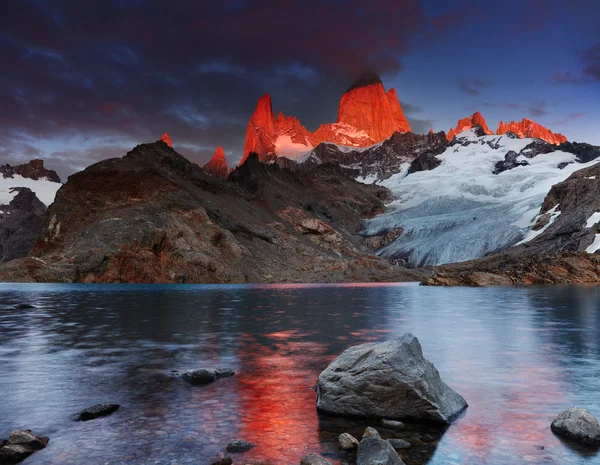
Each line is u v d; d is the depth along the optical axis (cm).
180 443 688
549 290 5519
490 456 641
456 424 776
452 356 1348
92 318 2512
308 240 15675
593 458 629
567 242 11869
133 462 619
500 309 3030
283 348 1514
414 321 2336
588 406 850
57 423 774
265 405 885
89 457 635
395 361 848
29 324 2238
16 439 673
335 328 2053
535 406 861
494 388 987
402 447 678
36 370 1180
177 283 10200
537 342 1617
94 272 9881
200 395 948
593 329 1978
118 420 790
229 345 1577
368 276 12350
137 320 2414
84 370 1180
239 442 679
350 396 835
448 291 5822
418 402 794
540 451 656
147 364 1258
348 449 672
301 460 617
